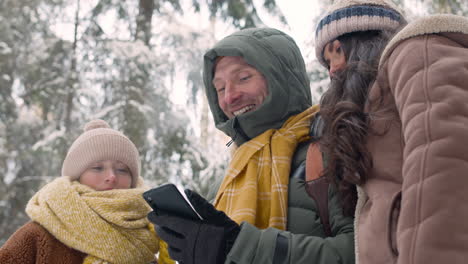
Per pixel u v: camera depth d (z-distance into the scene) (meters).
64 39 7.43
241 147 1.64
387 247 0.93
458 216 0.79
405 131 0.92
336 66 1.42
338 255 1.16
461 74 0.91
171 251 1.21
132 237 2.00
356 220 1.08
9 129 7.05
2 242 6.50
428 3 4.97
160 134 6.57
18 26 7.51
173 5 7.57
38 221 1.94
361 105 1.13
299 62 1.77
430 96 0.91
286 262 1.15
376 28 1.38
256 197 1.46
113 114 6.45
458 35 1.01
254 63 1.66
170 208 1.20
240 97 1.70
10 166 6.92
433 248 0.79
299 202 1.39
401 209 0.87
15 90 7.29
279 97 1.65
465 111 0.87
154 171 6.37
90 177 2.10
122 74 6.68
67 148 6.65
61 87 7.03
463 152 0.83
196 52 7.32
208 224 1.18
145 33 7.11
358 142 1.05
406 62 0.99
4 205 6.69
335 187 1.22
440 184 0.82
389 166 1.01
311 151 1.39
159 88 6.71
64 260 1.92
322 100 1.24
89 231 1.92
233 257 1.14
